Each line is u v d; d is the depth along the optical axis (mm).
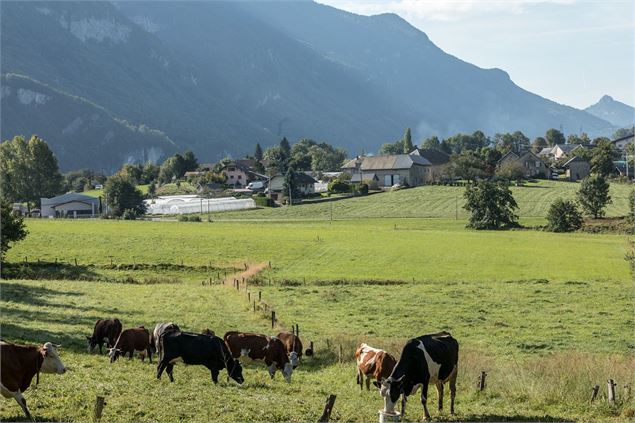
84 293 60281
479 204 123500
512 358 38438
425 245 96750
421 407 25422
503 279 72500
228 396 24953
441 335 24484
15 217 82625
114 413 21641
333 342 38344
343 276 74750
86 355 32875
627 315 52750
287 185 187000
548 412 24625
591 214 129875
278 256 88500
